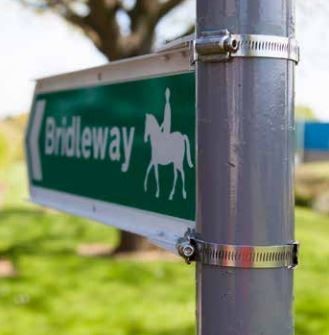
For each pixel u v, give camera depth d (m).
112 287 7.17
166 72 1.60
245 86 1.25
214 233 1.28
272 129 1.25
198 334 1.32
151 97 1.69
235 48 1.24
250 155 1.25
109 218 1.98
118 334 5.56
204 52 1.27
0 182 15.33
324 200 8.93
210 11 1.28
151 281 7.43
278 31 1.26
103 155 2.03
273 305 1.26
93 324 5.85
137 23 8.62
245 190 1.25
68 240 10.24
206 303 1.29
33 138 2.71
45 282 7.37
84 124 2.18
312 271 7.91
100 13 8.33
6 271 7.95
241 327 1.26
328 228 10.36
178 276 7.64
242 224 1.25
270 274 1.26
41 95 2.61
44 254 8.99
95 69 2.04
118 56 8.55
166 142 1.61
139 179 1.78
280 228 1.26
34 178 2.73
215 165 1.27
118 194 1.91
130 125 1.83
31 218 12.24
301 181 8.98
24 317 6.06
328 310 6.24
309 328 5.72
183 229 1.51
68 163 2.33
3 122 16.44
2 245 9.81
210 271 1.29
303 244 9.24
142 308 6.36
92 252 9.08
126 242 8.84
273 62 1.25
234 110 1.25
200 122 1.31
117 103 1.91
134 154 1.81
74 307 6.40
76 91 2.24
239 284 1.26
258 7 1.24
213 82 1.27
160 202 1.64
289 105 1.27
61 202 2.41
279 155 1.26
